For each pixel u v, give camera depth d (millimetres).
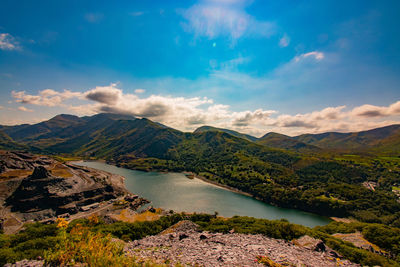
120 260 15062
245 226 54844
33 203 113938
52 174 151750
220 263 17578
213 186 195250
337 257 27000
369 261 36219
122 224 54125
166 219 65875
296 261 20062
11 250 19344
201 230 47562
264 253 21578
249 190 183875
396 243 57812
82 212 119188
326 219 129625
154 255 20594
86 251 14945
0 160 169500
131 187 179250
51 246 21062
